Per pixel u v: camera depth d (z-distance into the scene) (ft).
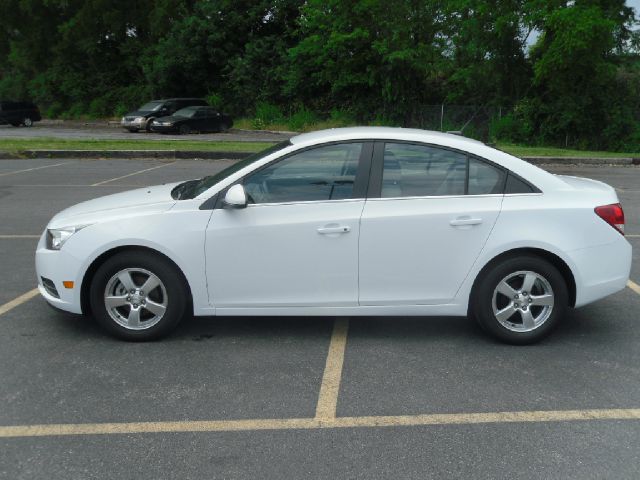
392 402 12.51
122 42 152.87
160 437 11.22
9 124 126.93
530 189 15.10
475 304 15.23
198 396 12.75
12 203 34.37
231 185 15.05
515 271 14.96
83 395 12.78
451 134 16.29
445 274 14.97
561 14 86.84
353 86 113.91
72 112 154.71
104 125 131.23
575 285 15.08
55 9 153.99
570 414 12.03
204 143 71.82
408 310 15.20
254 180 15.10
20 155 59.41
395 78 107.96
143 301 15.30
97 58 153.99
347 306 15.14
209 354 14.87
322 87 119.96
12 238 26.50
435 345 15.44
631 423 11.70
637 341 15.75
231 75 126.41
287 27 125.18
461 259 14.89
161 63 128.57
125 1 147.64
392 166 15.05
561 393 12.90
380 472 10.12
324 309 15.16
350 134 15.24
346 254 14.84
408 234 14.76
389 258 14.87
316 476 10.01
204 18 128.06
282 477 9.98
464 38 102.94
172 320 15.35
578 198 15.11
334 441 11.07
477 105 108.78
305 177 15.07
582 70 93.09
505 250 14.82
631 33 98.94
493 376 13.69
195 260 14.89
